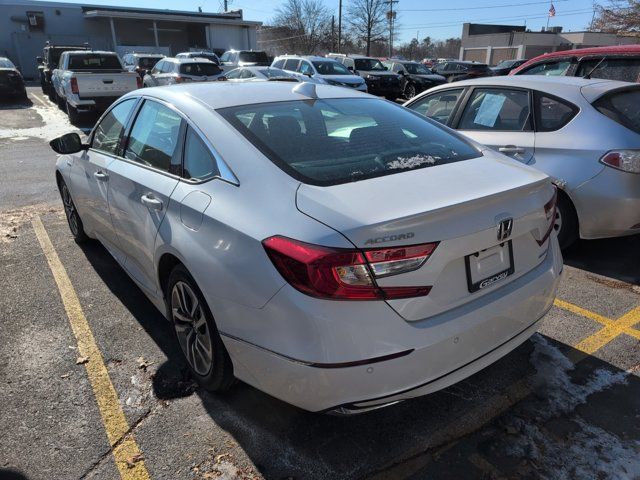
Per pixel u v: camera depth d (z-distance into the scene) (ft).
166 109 9.93
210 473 7.34
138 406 8.71
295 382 6.56
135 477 7.26
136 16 116.98
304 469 7.40
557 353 10.18
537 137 14.21
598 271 14.01
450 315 6.81
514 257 7.73
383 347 6.29
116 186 10.93
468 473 7.32
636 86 14.29
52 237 16.94
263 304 6.68
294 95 10.00
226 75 59.26
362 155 8.21
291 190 7.11
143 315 11.74
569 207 13.76
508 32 222.69
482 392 9.05
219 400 8.84
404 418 8.42
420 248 6.38
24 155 31.73
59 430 8.16
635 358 9.99
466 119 16.48
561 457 7.57
